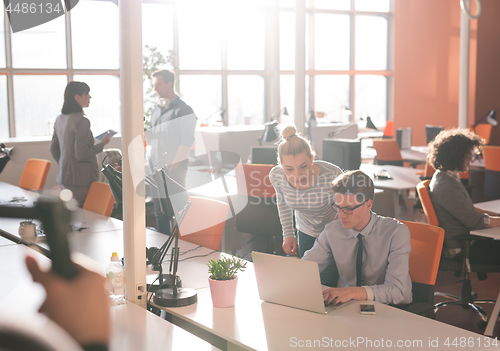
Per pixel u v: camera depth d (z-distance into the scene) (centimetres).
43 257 63
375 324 142
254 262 160
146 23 699
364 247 180
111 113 662
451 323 278
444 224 271
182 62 732
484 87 883
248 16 785
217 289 156
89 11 631
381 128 935
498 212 299
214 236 235
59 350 59
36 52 613
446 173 270
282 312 152
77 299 62
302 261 148
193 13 731
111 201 306
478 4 357
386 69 927
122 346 126
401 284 168
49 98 630
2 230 254
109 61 653
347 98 898
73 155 343
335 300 156
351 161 378
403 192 446
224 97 773
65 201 61
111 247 234
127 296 160
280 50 815
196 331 155
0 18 586
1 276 179
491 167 491
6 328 59
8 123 611
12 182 517
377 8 898
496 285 341
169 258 215
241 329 140
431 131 676
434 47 892
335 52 877
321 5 852
